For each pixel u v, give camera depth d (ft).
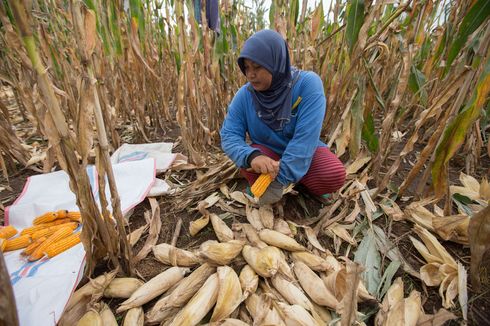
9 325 1.16
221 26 5.97
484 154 5.80
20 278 3.02
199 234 3.97
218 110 6.97
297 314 2.48
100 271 3.29
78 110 2.30
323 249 3.44
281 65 3.31
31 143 7.26
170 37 6.52
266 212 3.92
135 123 8.23
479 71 3.63
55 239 3.43
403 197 4.45
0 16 2.46
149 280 3.16
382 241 3.61
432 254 3.39
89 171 5.04
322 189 4.08
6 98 10.74
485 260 3.18
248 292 2.73
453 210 4.19
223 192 4.74
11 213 4.16
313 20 5.30
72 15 2.03
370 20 3.87
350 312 2.07
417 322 2.51
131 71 6.68
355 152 4.69
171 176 5.55
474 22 2.86
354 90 4.55
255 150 3.76
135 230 3.97
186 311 2.54
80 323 2.54
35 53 1.97
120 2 5.52
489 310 2.76
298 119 3.67
